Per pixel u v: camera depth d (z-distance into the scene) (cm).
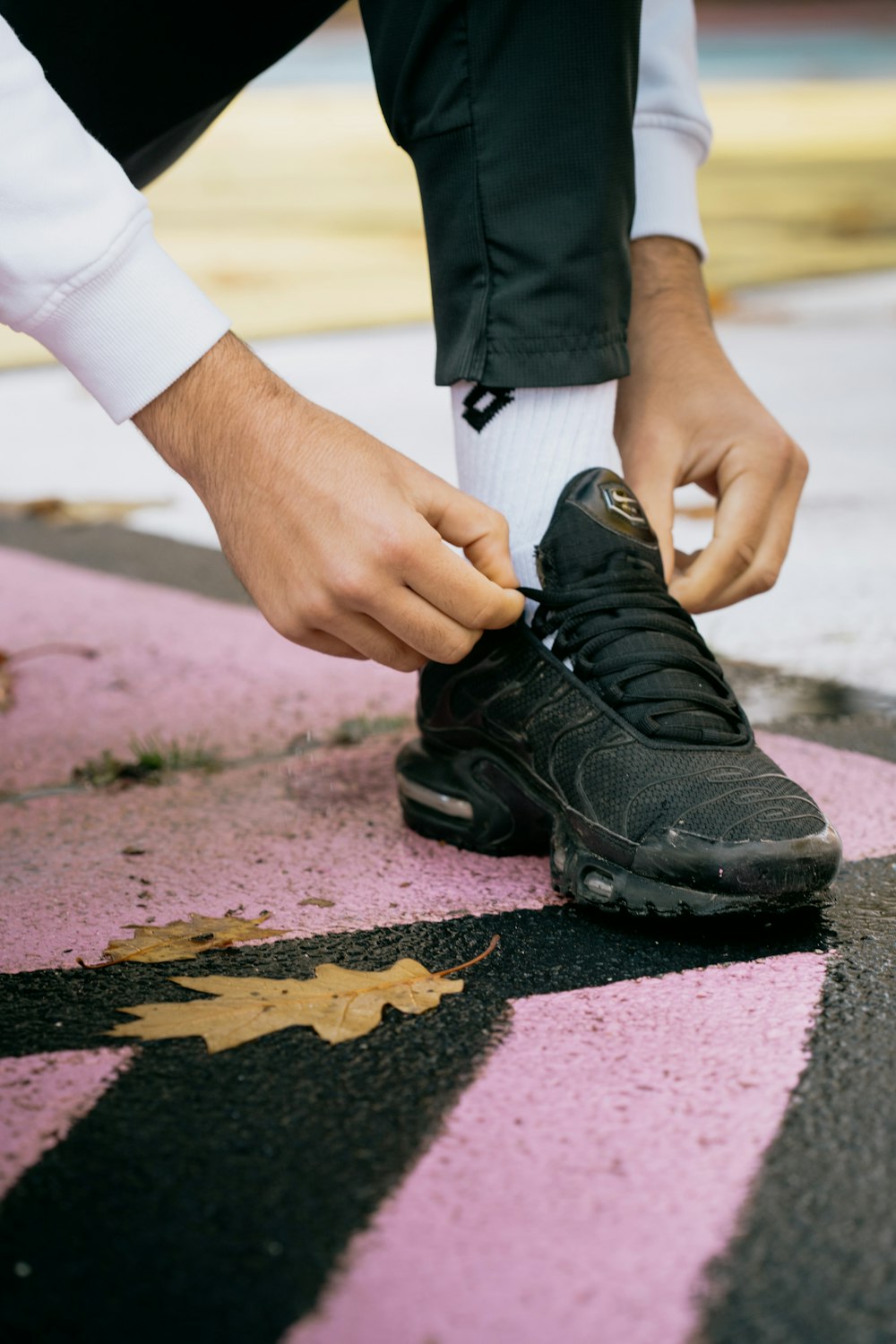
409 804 142
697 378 151
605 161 116
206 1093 93
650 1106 91
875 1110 90
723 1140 87
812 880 116
